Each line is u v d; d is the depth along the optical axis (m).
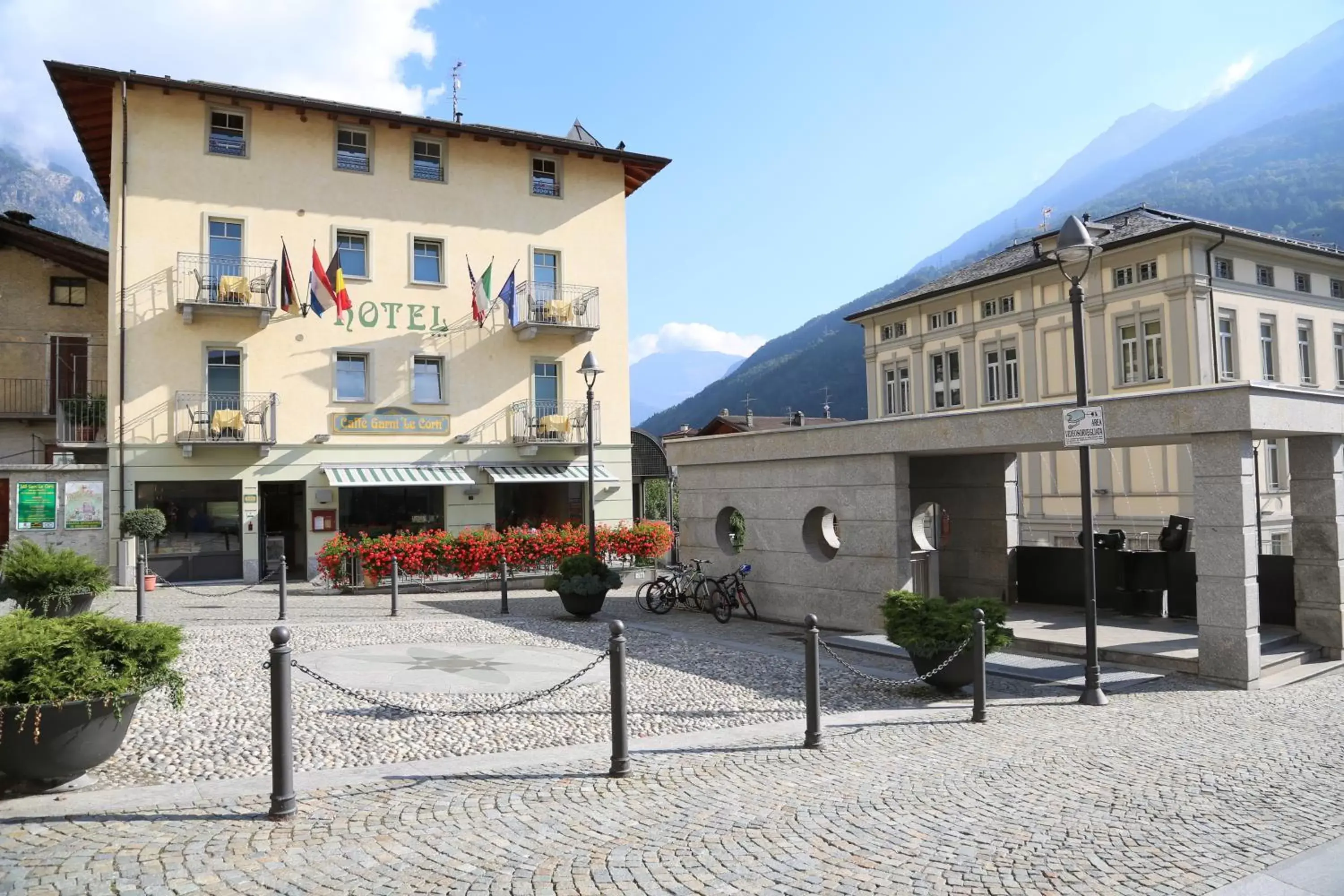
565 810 5.89
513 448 28.94
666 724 8.59
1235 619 10.66
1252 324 33.19
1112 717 9.05
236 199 25.62
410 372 27.55
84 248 27.33
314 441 26.05
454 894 4.56
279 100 25.55
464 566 22.72
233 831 5.37
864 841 5.37
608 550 24.92
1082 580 15.75
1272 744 7.94
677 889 4.67
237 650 12.56
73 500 23.14
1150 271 32.91
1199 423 10.80
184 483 24.69
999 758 7.33
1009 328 38.31
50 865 4.77
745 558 17.33
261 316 25.11
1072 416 10.06
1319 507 12.38
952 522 17.33
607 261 30.75
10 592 13.83
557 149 29.75
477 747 7.67
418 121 27.34
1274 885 4.82
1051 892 4.70
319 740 7.78
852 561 15.08
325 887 4.61
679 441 18.91
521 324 28.58
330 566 21.59
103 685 5.86
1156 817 5.89
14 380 27.30
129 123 24.50
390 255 27.55
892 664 12.04
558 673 11.16
